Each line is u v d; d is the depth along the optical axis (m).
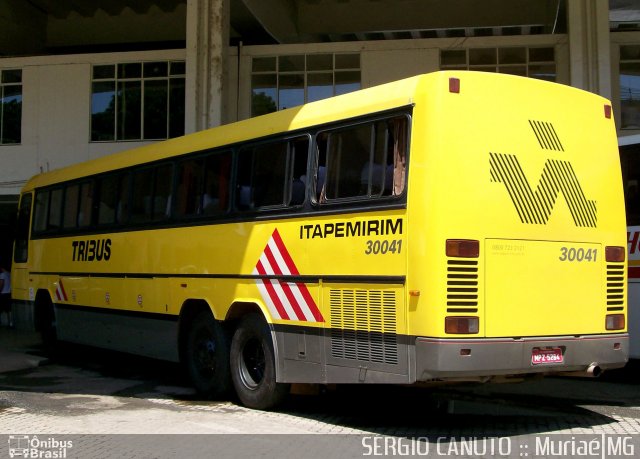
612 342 6.78
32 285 13.11
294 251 7.34
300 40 23.47
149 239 9.77
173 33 23.86
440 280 5.90
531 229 6.38
